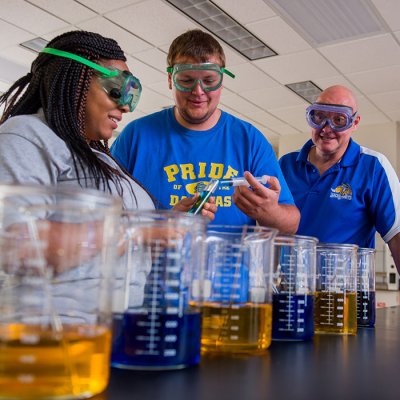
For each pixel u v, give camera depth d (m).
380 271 5.89
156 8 3.71
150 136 1.86
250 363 0.80
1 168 0.92
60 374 0.52
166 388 0.62
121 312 0.71
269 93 5.47
